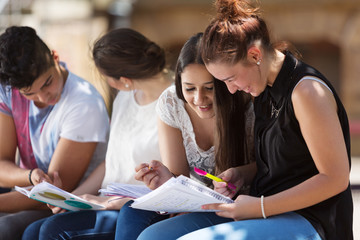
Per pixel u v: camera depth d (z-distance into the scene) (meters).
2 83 4.15
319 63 17.89
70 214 3.89
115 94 4.90
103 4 12.18
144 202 3.18
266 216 3.11
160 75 4.31
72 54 11.86
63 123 4.45
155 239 3.22
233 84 3.15
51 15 11.71
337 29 14.74
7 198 4.40
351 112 14.84
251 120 3.79
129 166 4.25
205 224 3.37
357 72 14.74
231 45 3.03
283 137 3.15
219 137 3.70
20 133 4.62
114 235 3.85
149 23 14.98
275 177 3.32
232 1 3.12
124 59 4.21
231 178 3.66
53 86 4.30
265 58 3.12
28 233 3.94
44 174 4.27
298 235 2.99
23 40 4.06
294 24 14.84
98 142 4.63
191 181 3.09
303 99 2.98
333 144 2.93
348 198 3.24
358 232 4.96
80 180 4.57
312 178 3.03
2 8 9.94
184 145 3.98
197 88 3.54
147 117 4.26
